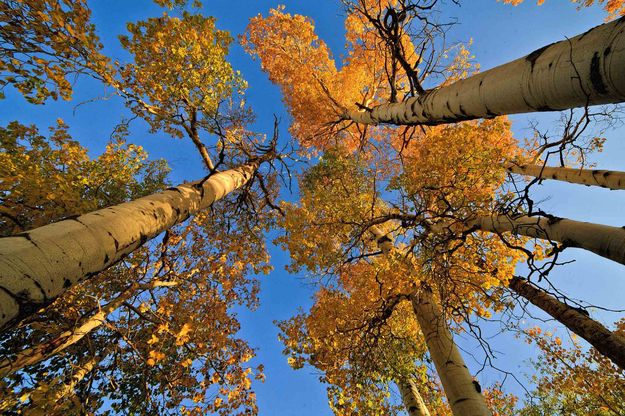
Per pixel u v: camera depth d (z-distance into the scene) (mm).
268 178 7734
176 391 6309
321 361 6035
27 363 4176
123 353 6379
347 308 5738
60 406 3887
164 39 4086
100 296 6117
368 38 8781
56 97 3572
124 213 2301
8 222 4184
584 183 6461
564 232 4055
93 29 3258
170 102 4559
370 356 5859
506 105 2502
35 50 3180
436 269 5016
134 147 6773
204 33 4328
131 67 4176
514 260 5105
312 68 9414
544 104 2170
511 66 2395
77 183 5105
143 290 6344
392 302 5633
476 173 4863
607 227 3574
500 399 9281
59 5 2941
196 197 3422
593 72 1716
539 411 8734
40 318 5227
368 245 7766
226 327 6543
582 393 7895
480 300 5383
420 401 5969
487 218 4703
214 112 4938
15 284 1394
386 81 9508
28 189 3871
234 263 7012
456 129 5102
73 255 1712
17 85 3330
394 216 5777
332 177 7117
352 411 5695
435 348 4285
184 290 7215
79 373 4797
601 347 3830
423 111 3783
